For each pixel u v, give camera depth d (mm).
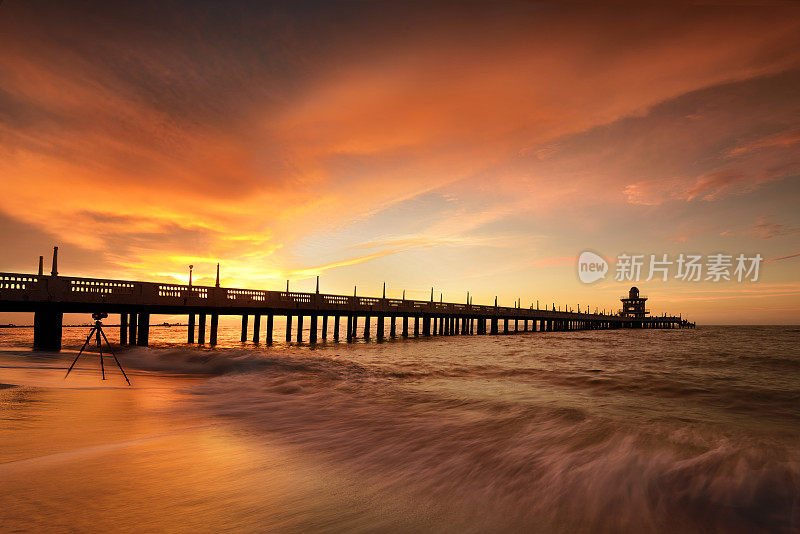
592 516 4309
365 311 45750
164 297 28188
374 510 4289
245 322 39969
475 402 11406
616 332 114375
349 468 5719
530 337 68812
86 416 7434
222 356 19328
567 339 62812
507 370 20828
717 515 4363
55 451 5414
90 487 4281
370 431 8008
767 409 11961
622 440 7480
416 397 12148
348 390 13133
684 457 6348
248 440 6867
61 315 23453
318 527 3779
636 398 13406
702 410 11648
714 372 20609
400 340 52812
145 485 4469
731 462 6035
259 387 13047
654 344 50125
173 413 8562
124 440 6184
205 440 6590
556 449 6832
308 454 6328
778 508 4543
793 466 5848
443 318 64375
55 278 23172
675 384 16422
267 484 4836
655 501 4695
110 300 25406
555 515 4312
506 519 4195
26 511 3613
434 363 24281
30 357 17672
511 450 6766
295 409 9945
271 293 35781
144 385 11898
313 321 41594
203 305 30594
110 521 3547
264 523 3770
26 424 6586
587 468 5809
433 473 5578
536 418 9320
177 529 3496
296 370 16875
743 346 46469
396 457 6312
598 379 17734
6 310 21672
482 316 66438
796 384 16672
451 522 4074
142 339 30719
